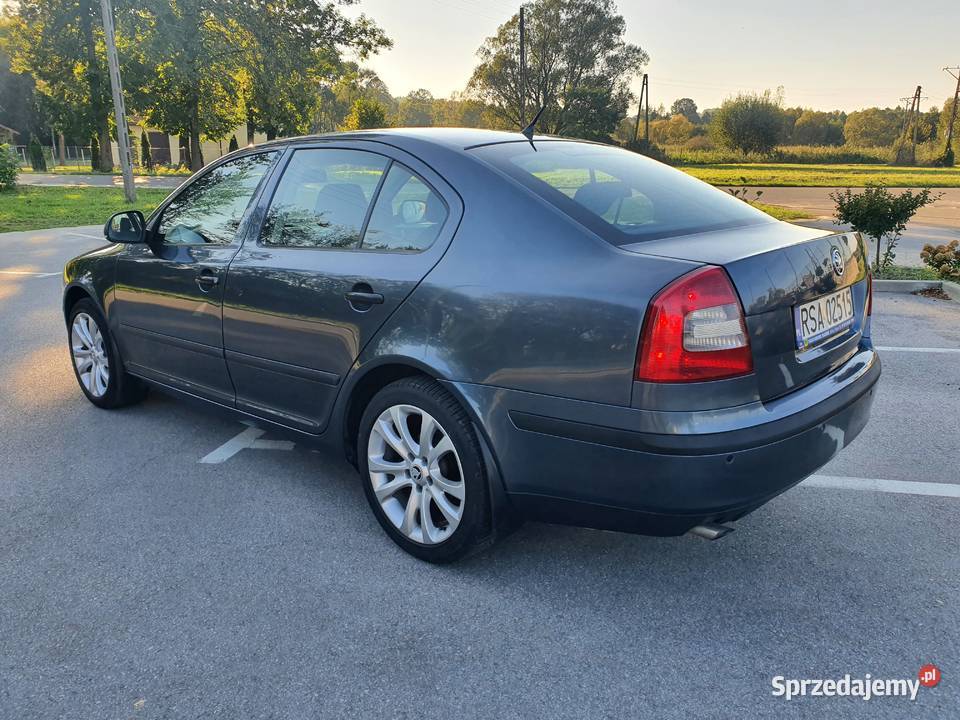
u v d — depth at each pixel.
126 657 2.35
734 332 2.21
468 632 2.47
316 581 2.78
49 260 11.23
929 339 6.29
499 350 2.49
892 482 3.55
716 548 2.98
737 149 77.75
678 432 2.17
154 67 37.97
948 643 2.38
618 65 73.56
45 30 38.47
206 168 3.92
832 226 15.59
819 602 2.61
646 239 2.49
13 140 74.38
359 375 2.93
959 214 19.95
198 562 2.91
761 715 2.09
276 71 36.12
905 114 84.38
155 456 3.95
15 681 2.25
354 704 2.15
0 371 5.52
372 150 3.09
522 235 2.55
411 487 2.91
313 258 3.12
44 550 3.00
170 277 3.81
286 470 3.78
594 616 2.55
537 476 2.49
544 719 2.09
